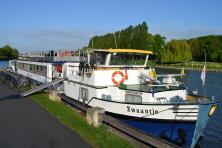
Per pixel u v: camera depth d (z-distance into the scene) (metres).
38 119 19.12
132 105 18.81
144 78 22.55
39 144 14.02
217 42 139.62
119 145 13.60
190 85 63.78
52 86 32.56
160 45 127.00
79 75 24.64
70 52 35.16
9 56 135.00
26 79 40.22
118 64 22.44
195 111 17.09
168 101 18.81
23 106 24.09
